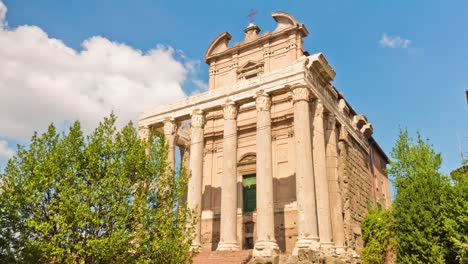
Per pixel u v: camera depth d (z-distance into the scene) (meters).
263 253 26.03
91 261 16.48
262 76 31.33
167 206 19.20
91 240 15.80
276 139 37.06
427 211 23.19
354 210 35.94
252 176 37.31
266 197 27.91
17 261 15.60
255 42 39.44
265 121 30.02
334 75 33.34
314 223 26.14
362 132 43.22
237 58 40.50
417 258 22.78
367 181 42.47
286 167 35.75
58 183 17.08
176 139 37.00
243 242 35.19
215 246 36.03
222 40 42.41
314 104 31.16
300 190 26.81
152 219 18.22
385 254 33.12
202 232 37.25
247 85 31.81
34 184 16.47
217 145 40.16
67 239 16.09
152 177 19.23
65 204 16.03
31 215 16.64
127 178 18.12
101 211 17.05
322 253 25.75
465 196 22.67
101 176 17.92
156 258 17.72
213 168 39.47
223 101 32.59
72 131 18.27
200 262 27.17
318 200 28.88
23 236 16.34
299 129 28.22
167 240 17.80
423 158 25.69
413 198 24.08
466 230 21.64
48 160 17.09
